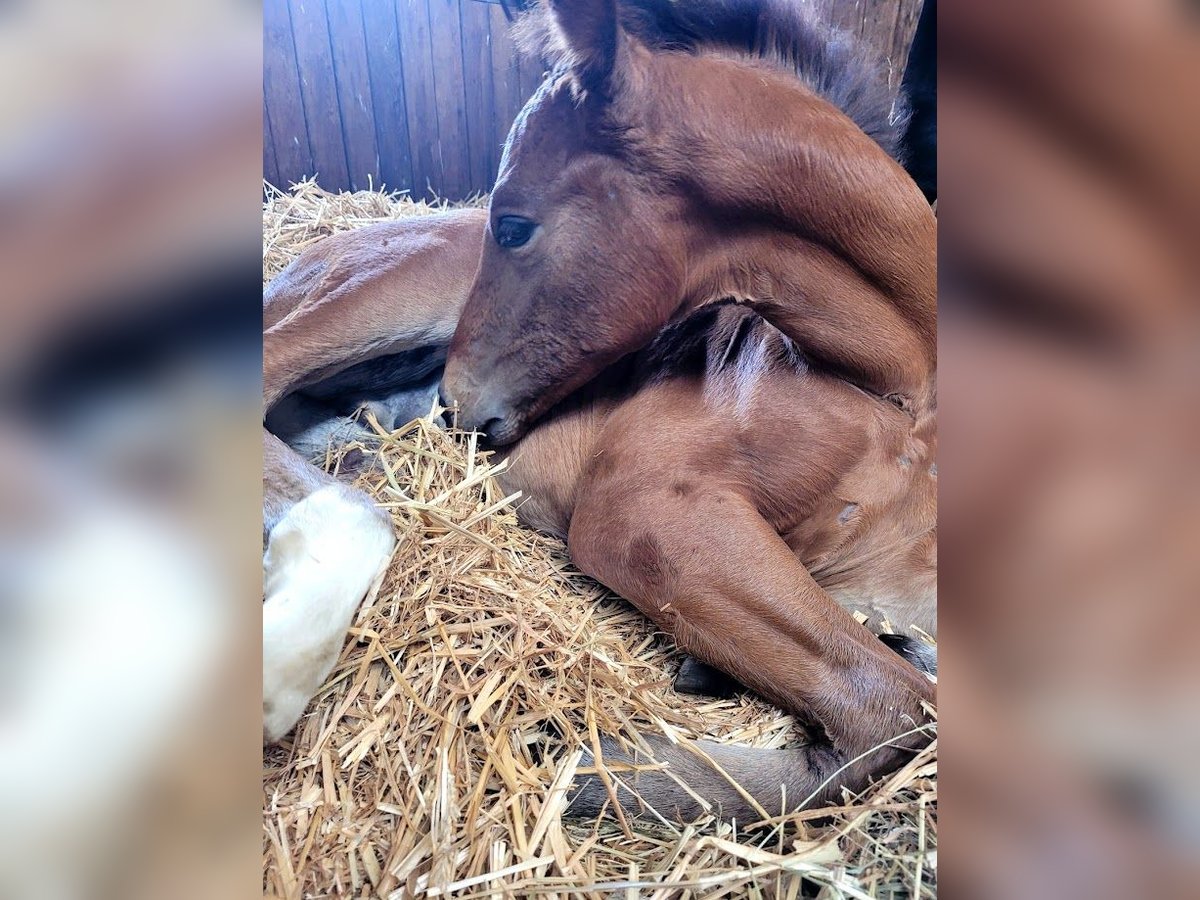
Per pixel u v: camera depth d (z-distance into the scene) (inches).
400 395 60.6
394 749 38.7
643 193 43.9
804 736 43.8
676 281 45.6
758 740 43.6
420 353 59.6
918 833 35.2
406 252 57.9
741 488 47.1
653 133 42.4
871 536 48.1
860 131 42.6
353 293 56.5
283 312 58.4
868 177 41.5
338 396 60.0
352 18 63.8
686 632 44.6
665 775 40.0
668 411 49.2
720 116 41.9
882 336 44.5
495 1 62.0
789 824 39.1
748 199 42.8
